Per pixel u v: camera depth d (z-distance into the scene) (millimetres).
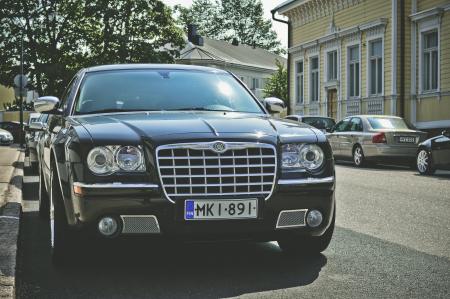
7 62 44062
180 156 4578
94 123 5070
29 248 6051
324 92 31953
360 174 15469
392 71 26500
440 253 5805
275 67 68625
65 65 43906
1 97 64750
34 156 14469
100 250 5801
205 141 4609
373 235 6738
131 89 6047
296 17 34812
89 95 5949
